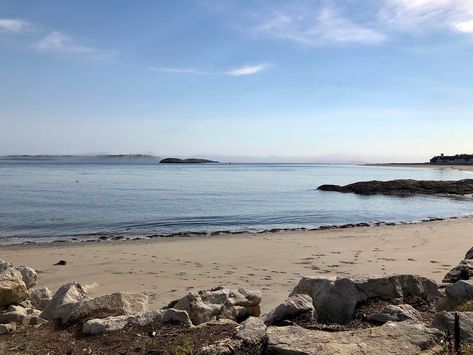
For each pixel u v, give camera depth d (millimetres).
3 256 15773
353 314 7094
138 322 6566
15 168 129000
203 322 7312
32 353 5945
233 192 52125
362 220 30578
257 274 12867
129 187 57500
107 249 17391
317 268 13711
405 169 178000
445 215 34281
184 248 17547
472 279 8148
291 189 59594
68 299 8133
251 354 5078
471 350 4965
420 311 7246
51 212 30734
